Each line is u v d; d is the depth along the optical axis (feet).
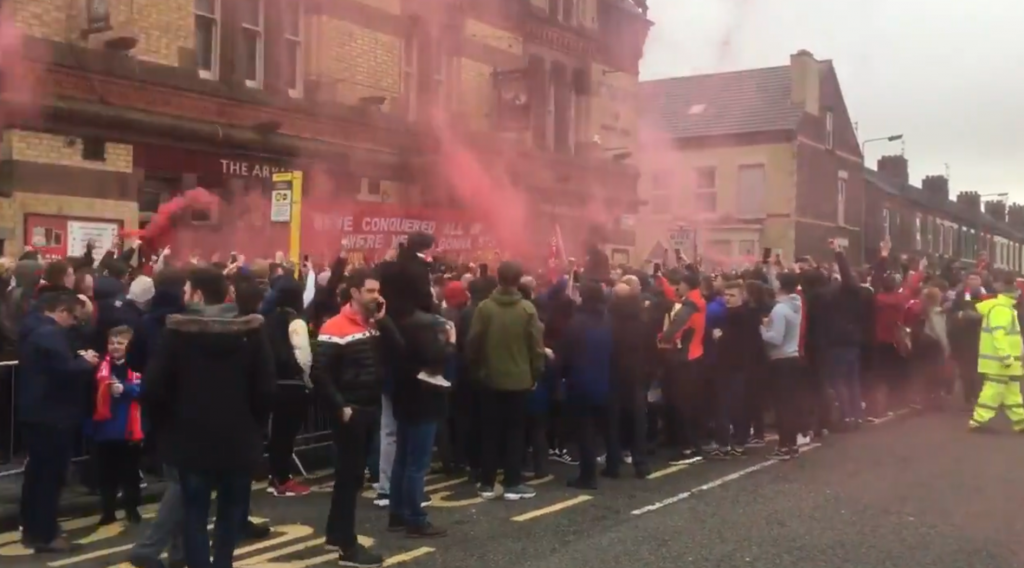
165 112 39.09
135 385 20.56
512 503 23.52
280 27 44.42
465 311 26.43
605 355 25.07
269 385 15.79
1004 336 34.04
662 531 20.76
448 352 21.15
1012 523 21.43
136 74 37.70
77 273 23.13
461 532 20.71
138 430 20.49
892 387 38.93
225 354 15.46
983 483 25.59
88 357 19.19
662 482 25.96
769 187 88.99
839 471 27.32
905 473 26.96
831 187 95.61
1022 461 28.76
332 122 46.39
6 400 22.48
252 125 42.52
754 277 34.24
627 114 72.08
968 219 137.18
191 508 15.49
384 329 19.43
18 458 22.79
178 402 15.48
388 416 22.75
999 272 37.86
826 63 94.94
